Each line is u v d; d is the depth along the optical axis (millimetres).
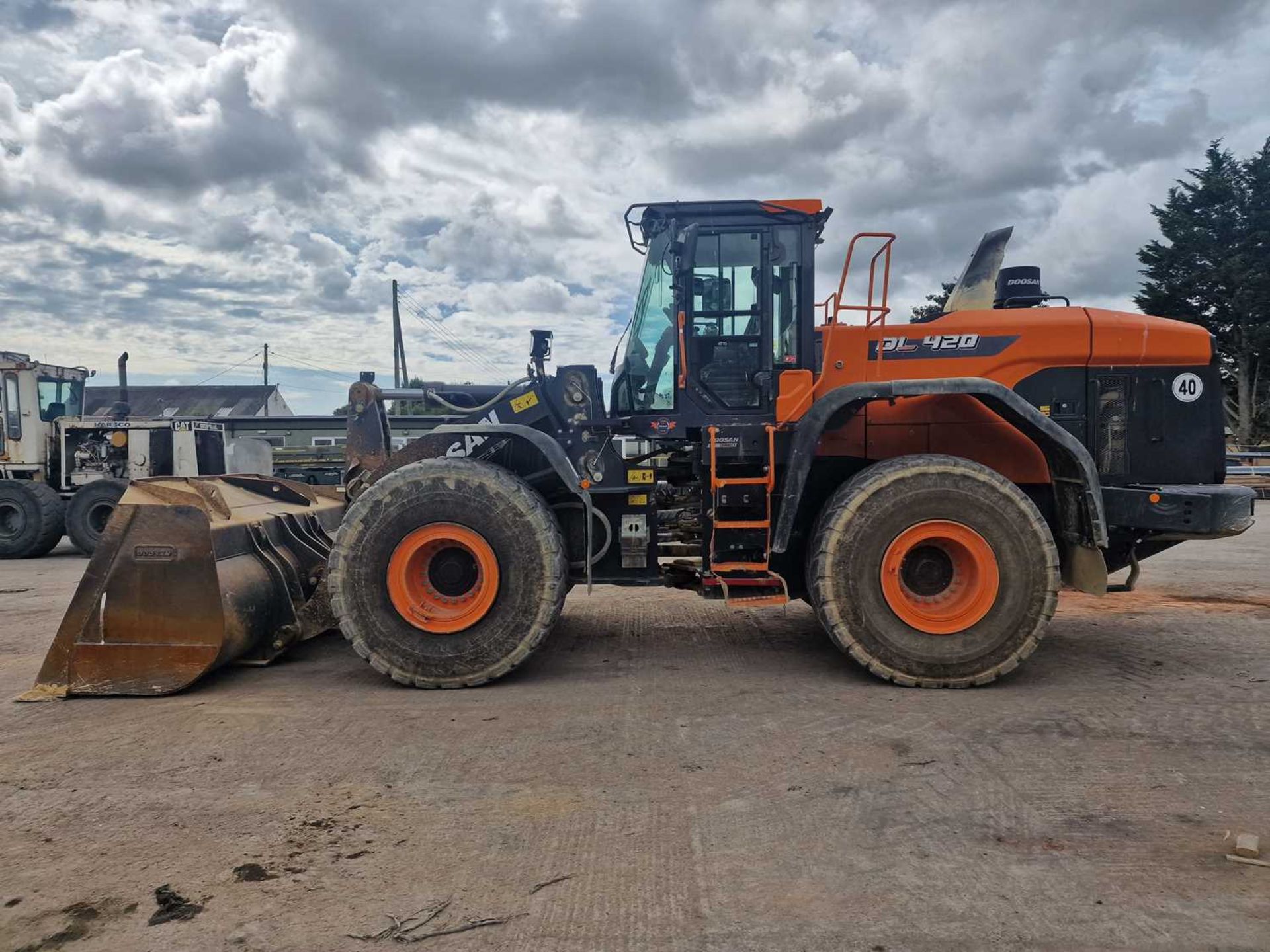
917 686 4094
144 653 4020
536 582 4148
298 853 2471
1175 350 4684
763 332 4727
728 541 4508
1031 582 4059
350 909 2178
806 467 4340
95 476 11680
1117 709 3719
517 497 4176
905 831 2582
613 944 2023
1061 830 2578
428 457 4816
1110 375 4676
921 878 2307
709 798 2834
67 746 3350
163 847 2514
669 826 2631
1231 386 27203
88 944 2031
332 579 4176
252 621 4316
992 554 4070
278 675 4402
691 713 3713
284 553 4875
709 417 4703
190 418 12539
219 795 2885
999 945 2000
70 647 4035
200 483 4555
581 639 5191
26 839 2570
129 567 4031
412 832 2602
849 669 4453
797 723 3570
